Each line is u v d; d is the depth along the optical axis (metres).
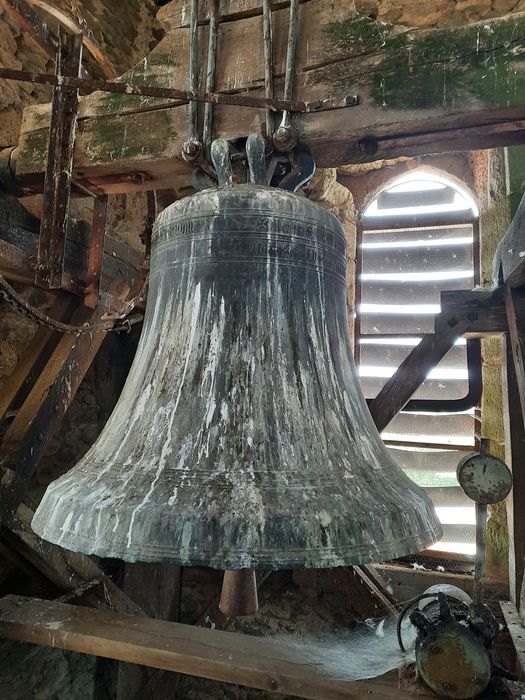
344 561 0.72
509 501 2.64
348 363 1.07
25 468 1.82
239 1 1.42
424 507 0.90
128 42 3.61
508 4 3.29
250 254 0.98
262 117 1.34
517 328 2.11
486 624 1.52
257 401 0.88
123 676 2.80
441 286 4.68
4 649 2.21
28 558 1.95
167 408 0.91
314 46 1.36
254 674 1.60
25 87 2.61
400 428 4.56
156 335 1.04
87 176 1.59
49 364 1.98
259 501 0.75
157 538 0.72
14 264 1.79
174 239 1.06
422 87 1.26
